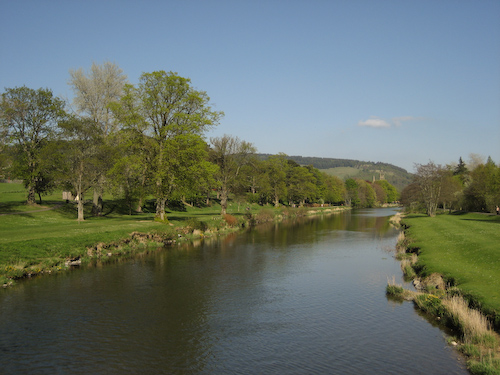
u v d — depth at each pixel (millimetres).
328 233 54812
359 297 21359
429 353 13883
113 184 48312
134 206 70312
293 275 26891
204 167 45219
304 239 47344
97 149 44781
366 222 77188
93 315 18109
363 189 183750
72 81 49875
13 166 49656
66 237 31281
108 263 29984
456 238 34469
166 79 42281
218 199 105312
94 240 33094
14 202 55281
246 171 95875
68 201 63781
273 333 16125
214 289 23031
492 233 36938
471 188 84062
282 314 18562
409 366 12914
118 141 47688
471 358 13148
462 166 123875
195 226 49750
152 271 27547
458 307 16188
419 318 17703
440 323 16953
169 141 41656
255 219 74812
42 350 14227
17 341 15016
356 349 14406
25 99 48750
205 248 38875
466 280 19938
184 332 16203
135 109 42031
